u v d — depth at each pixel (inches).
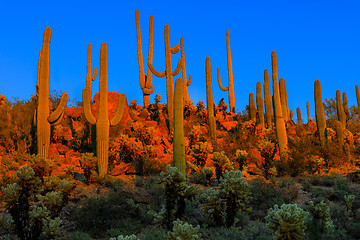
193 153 542.0
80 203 370.6
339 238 267.6
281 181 484.4
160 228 297.0
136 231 296.2
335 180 477.7
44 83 520.4
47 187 350.9
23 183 262.5
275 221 229.3
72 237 273.0
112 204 343.6
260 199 384.5
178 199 305.9
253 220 339.6
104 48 521.0
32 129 590.2
